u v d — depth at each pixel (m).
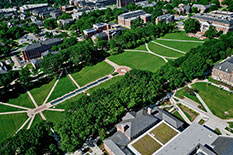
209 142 101.31
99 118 115.31
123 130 112.31
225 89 155.12
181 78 157.62
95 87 179.00
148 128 117.38
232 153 90.19
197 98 148.75
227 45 198.00
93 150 114.31
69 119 115.38
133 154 100.12
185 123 127.56
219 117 130.25
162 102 147.75
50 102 165.00
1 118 150.00
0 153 98.94
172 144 101.31
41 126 114.38
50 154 111.31
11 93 178.75
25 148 104.00
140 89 137.50
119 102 128.38
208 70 183.00
